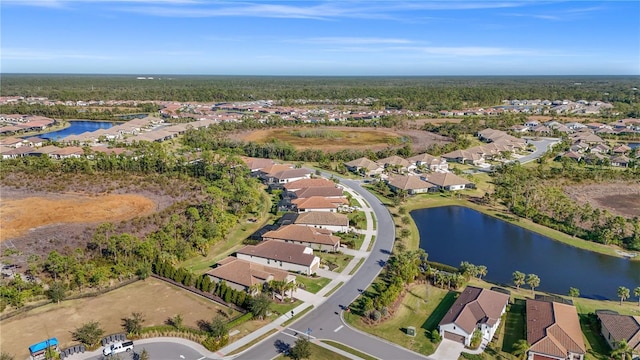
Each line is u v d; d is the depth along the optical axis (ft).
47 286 276.41
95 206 422.00
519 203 435.53
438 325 231.09
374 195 472.85
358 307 255.70
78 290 273.13
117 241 307.37
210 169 513.86
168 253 312.09
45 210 410.93
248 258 316.19
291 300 262.26
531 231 384.06
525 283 294.25
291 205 424.87
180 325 227.81
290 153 650.02
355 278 291.17
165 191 465.47
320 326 236.84
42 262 306.55
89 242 338.34
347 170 577.84
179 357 210.38
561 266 320.91
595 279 301.84
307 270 294.46
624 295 263.49
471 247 352.90
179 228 351.67
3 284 270.26
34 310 251.39
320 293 271.69
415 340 225.76
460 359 211.00
